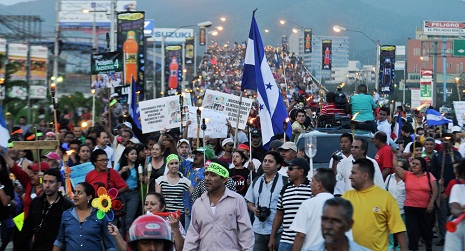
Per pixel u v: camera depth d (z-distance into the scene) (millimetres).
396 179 15070
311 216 8953
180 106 19062
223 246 9539
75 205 9930
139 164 14875
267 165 11758
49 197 10633
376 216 8914
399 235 8945
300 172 10719
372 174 9023
